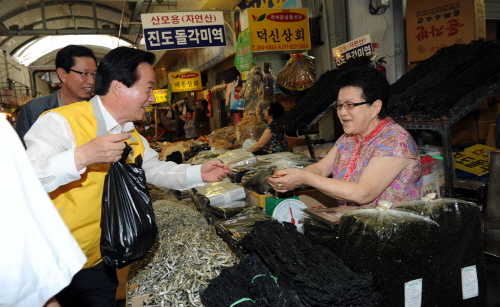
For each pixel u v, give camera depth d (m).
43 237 0.65
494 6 4.45
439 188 2.26
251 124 4.69
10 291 0.60
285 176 1.68
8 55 17.66
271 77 4.66
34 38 18.23
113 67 1.47
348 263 1.28
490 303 1.92
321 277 1.17
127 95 1.50
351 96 1.66
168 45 5.57
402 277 1.19
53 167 1.20
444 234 1.32
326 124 5.55
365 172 1.62
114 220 1.43
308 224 1.57
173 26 5.57
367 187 1.58
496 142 3.73
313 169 2.06
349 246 1.28
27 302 0.63
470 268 1.36
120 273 2.18
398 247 1.18
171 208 2.61
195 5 8.62
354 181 1.75
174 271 1.82
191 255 1.91
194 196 2.92
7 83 17.12
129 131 1.75
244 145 4.42
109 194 1.44
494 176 2.02
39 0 11.88
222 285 1.29
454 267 1.34
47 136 1.36
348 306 1.11
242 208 2.36
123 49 1.50
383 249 1.18
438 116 1.95
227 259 1.87
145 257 1.98
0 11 11.45
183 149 5.55
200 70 10.98
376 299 1.14
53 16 14.20
